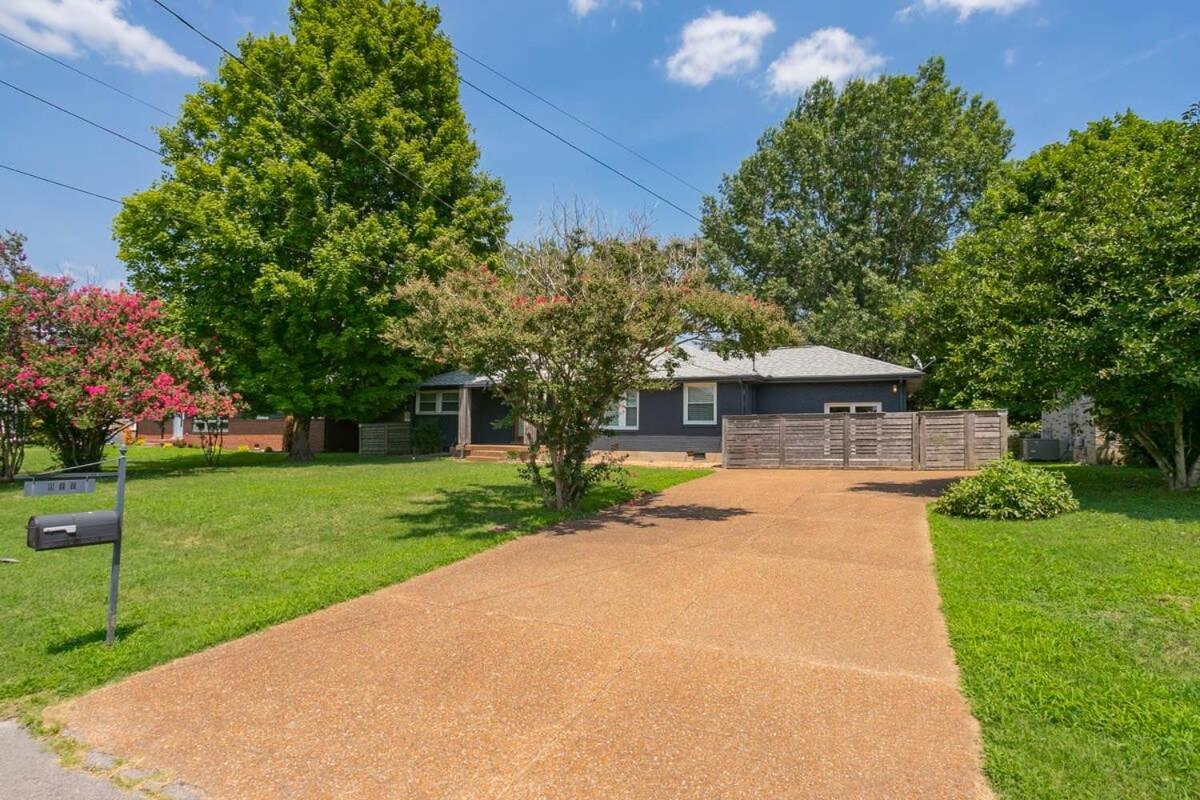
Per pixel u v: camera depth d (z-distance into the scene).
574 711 3.31
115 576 4.38
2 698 3.62
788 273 29.98
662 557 6.44
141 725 3.29
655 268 8.41
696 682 3.62
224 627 4.56
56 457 15.00
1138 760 2.70
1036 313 9.65
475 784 2.70
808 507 9.42
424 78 20.44
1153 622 4.22
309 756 2.96
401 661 3.99
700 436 18.94
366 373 19.89
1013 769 2.67
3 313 12.50
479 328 8.01
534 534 7.69
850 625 4.46
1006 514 7.92
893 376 17.81
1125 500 8.97
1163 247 8.56
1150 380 9.16
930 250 28.20
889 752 2.86
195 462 18.53
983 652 3.85
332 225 17.72
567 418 9.12
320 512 9.09
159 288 18.48
